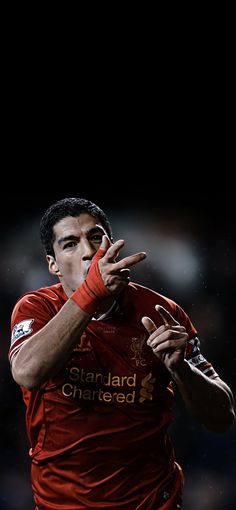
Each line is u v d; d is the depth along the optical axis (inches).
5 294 366.0
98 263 67.9
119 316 81.5
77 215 79.0
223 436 254.7
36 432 81.7
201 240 430.0
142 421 80.3
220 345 336.5
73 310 67.7
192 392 77.7
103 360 79.5
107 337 80.1
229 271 400.8
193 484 236.5
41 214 442.3
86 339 79.5
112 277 67.0
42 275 377.4
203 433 257.6
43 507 82.0
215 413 81.6
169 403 84.6
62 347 67.9
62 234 78.7
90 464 79.2
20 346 76.2
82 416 79.0
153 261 407.8
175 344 71.3
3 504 229.0
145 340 81.0
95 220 79.6
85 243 77.8
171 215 450.3
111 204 454.3
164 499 81.7
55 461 80.3
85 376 78.9
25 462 258.5
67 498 79.9
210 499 228.1
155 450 81.7
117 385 79.4
